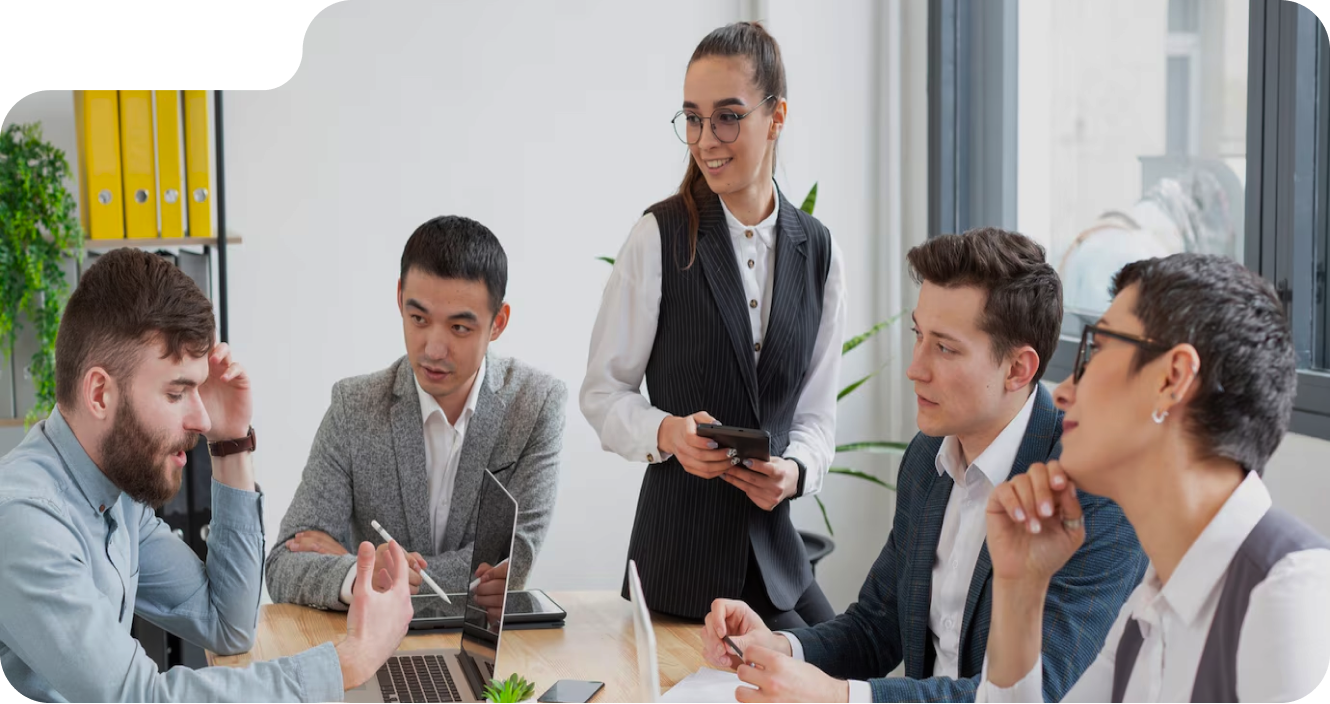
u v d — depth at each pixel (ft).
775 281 7.45
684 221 7.47
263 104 11.54
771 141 7.48
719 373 7.39
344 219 11.84
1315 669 3.83
